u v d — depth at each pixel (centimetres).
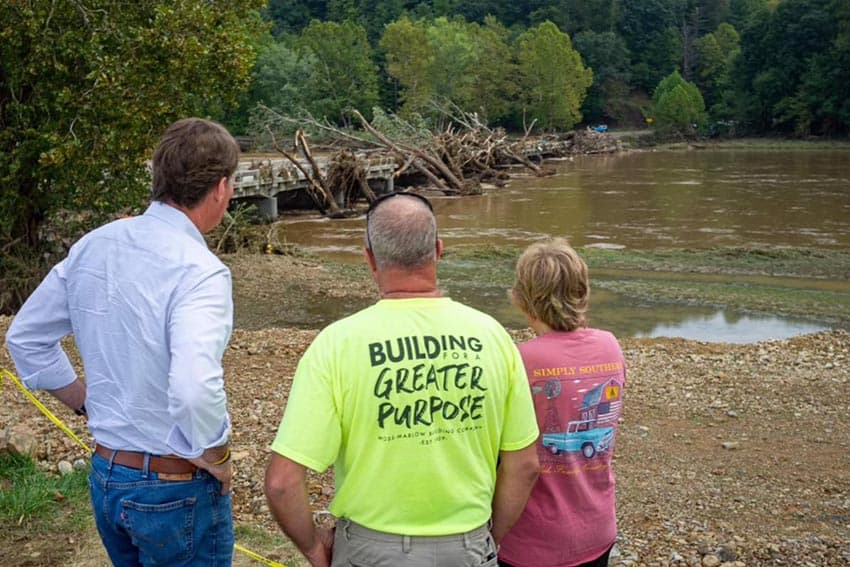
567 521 313
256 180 2952
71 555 462
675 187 4216
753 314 1602
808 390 916
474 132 5003
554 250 325
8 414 711
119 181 1591
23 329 296
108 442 280
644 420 800
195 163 286
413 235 268
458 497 263
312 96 8238
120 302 279
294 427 258
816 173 5050
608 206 3400
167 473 278
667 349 1190
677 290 1798
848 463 686
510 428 277
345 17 13412
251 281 1841
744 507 589
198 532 284
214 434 268
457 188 4006
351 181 3372
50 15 1399
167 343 275
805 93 9331
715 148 8688
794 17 9644
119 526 284
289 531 265
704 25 14025
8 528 487
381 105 10275
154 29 1454
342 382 260
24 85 1522
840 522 566
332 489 579
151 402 277
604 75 11625
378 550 261
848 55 9112
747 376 979
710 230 2681
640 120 11800
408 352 262
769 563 499
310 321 1537
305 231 2820
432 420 261
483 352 269
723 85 11306
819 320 1555
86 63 1480
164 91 1495
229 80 1598
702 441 740
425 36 9131
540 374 314
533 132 10194
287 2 13738
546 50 9875
